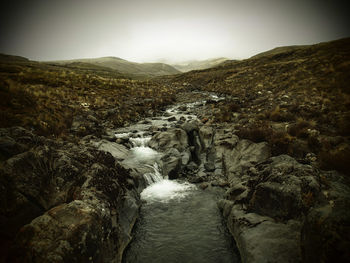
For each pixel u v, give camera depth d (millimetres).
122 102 31391
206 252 8727
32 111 18609
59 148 10859
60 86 34500
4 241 6598
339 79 27719
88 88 36781
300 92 27250
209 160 16656
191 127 19641
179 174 15414
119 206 9688
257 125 17688
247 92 36844
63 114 21156
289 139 14109
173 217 10898
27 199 7293
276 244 7391
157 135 19016
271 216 8680
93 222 6957
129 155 16766
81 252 6234
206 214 11070
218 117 22328
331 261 4879
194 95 43156
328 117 17531
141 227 10195
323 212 5805
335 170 10555
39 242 5965
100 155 11570
